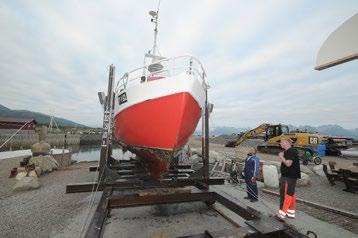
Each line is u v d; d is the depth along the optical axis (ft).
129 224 14.03
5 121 124.67
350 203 19.66
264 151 64.69
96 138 181.88
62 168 36.50
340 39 10.84
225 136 165.27
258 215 10.66
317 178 31.76
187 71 17.97
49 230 12.91
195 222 14.38
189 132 18.78
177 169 23.48
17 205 17.39
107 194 14.03
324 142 67.41
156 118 17.37
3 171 30.78
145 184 16.96
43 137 39.06
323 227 13.92
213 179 18.48
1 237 12.06
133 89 19.12
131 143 21.35
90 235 8.75
